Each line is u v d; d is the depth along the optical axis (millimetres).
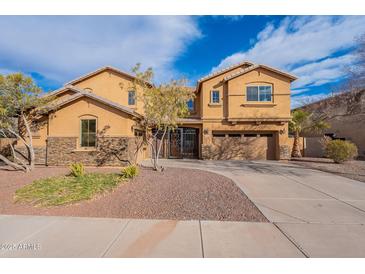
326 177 10297
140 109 19219
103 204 6258
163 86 10867
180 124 17688
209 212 5633
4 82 9953
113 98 19500
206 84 18125
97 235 4273
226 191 7570
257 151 17859
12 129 12078
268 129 17453
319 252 3717
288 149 17172
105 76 19672
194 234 4336
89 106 13555
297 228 4652
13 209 5871
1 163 14352
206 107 17969
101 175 9883
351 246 3914
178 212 5625
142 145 16953
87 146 13547
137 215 5441
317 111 21422
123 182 8633
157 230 4508
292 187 8297
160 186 8164
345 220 5121
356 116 18750
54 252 3689
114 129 13375
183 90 11008
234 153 17906
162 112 10852
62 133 13617
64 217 5203
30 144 11898
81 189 7520
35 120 13875
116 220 5031
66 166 13312
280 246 3893
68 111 13641
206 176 10133
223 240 4102
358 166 13609
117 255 3611
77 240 4082
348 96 14898
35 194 7023
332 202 6520
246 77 17438
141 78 11031
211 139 17859
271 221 5043
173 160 17359
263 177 10195
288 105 17125
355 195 7277
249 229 4586
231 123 17594
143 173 10766
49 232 4398
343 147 14711
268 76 17297
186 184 8500
